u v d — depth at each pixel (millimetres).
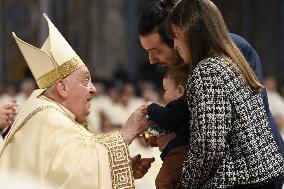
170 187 8914
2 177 5879
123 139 9500
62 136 9398
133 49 44062
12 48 41812
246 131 8461
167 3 9602
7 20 41812
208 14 8664
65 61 9742
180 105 8914
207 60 8492
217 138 8258
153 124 9414
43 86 9836
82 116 9852
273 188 8711
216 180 8406
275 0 46188
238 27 47031
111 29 43500
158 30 9570
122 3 43750
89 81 9914
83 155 9352
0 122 11102
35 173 9219
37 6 41875
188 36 8672
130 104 32500
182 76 9195
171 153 8992
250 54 9961
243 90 8508
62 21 42438
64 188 9164
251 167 8430
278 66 45844
